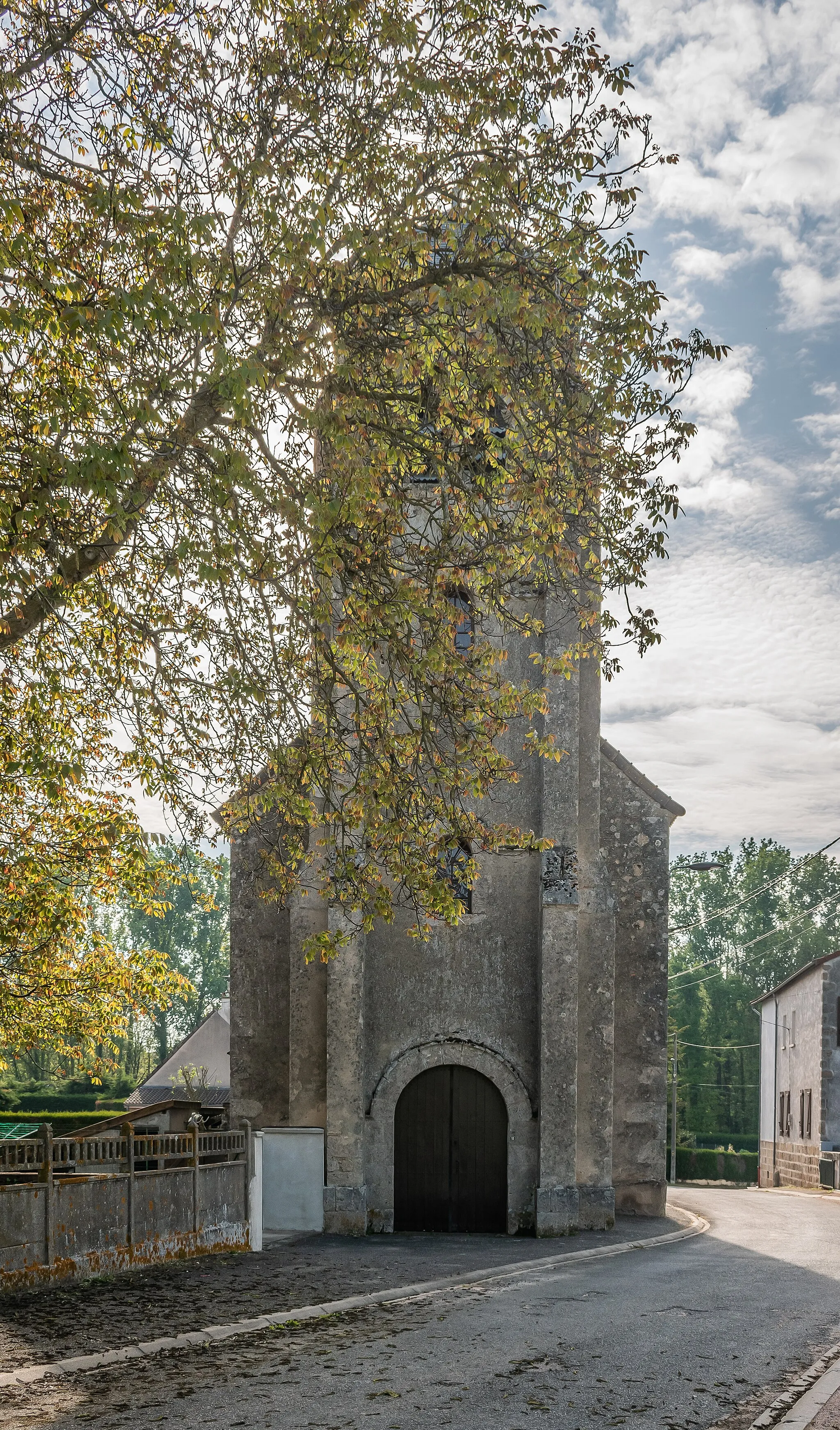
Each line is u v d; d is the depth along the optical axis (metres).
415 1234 19.55
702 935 90.62
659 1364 9.37
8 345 10.46
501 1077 20.20
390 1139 20.05
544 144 11.76
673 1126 56.09
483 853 20.88
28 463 10.19
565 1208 19.41
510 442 12.73
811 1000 44.09
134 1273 14.15
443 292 11.58
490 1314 11.67
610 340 12.02
